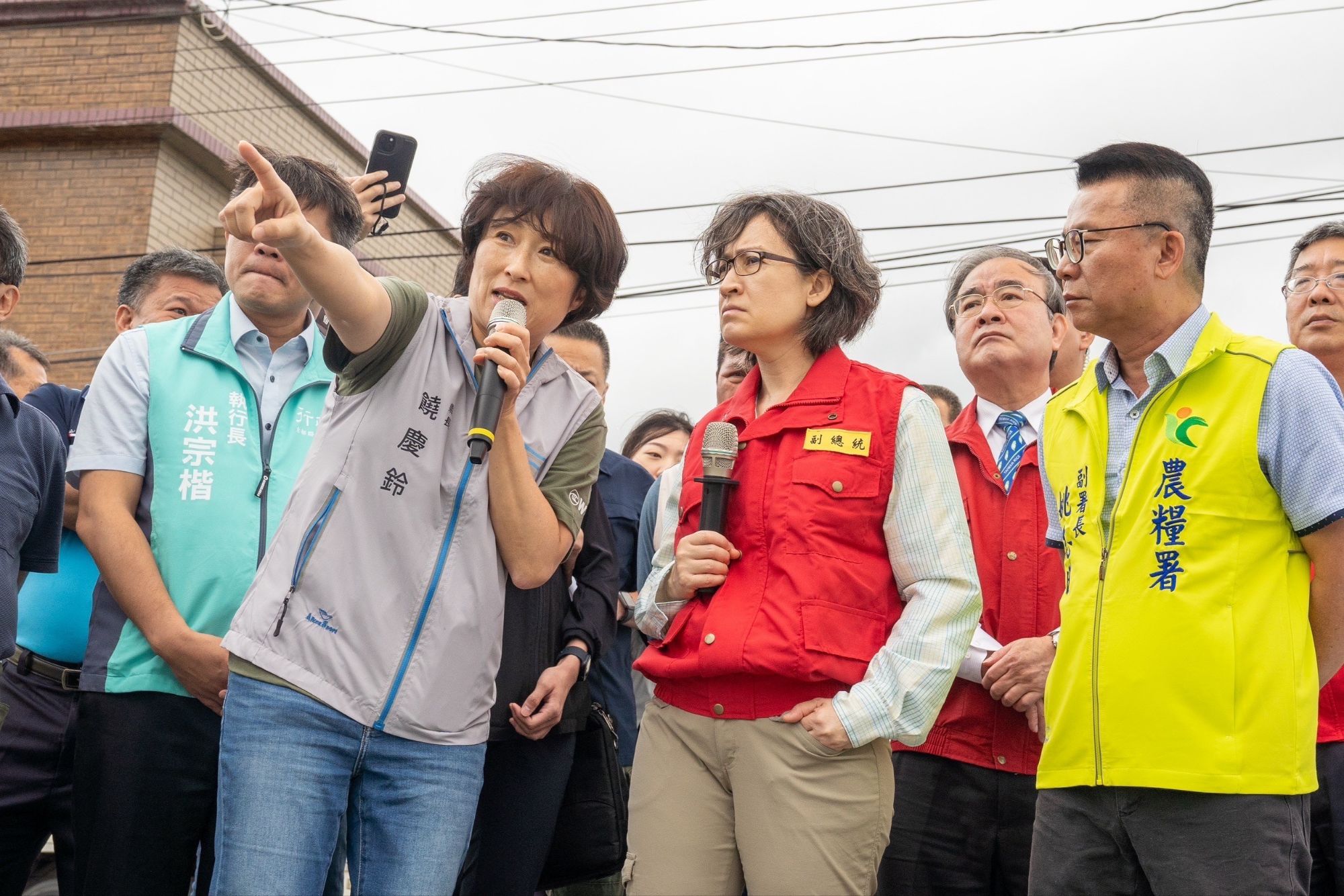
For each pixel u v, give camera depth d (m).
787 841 2.45
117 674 2.83
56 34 12.11
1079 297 2.63
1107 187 2.62
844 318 2.80
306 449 3.12
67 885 3.26
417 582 2.25
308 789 2.13
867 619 2.57
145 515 2.95
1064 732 2.52
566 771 3.05
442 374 2.35
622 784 3.21
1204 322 2.57
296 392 3.16
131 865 2.77
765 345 2.81
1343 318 3.47
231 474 2.99
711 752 2.60
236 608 2.90
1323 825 3.10
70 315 11.74
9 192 11.99
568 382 2.60
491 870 2.93
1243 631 2.32
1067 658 2.55
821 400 2.71
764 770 2.49
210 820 2.91
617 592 3.38
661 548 3.02
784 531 2.60
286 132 13.37
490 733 2.89
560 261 2.46
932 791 3.27
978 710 3.26
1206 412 2.46
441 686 2.26
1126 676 2.41
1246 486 2.38
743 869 2.55
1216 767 2.28
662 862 2.59
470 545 2.31
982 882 3.24
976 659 3.25
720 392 4.40
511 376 2.23
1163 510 2.44
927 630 2.50
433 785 2.25
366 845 2.24
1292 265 3.65
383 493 2.25
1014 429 3.60
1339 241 3.54
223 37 12.38
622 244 2.59
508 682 2.94
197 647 2.76
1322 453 2.31
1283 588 2.35
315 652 2.17
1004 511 3.45
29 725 3.22
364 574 2.21
